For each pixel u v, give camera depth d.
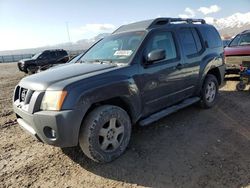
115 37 4.70
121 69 3.68
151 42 4.22
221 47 6.14
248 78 7.14
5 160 3.87
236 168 3.30
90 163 3.62
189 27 5.23
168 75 4.38
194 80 5.11
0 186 3.22
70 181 3.24
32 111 3.21
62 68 4.01
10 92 10.04
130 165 3.51
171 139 4.25
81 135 3.31
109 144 3.54
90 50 4.92
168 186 3.03
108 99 3.54
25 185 3.22
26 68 18.47
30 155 3.98
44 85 3.25
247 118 5.07
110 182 3.17
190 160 3.56
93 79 3.35
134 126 4.82
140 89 3.90
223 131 4.48
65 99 3.08
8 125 5.48
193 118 5.17
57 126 3.06
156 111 4.43
